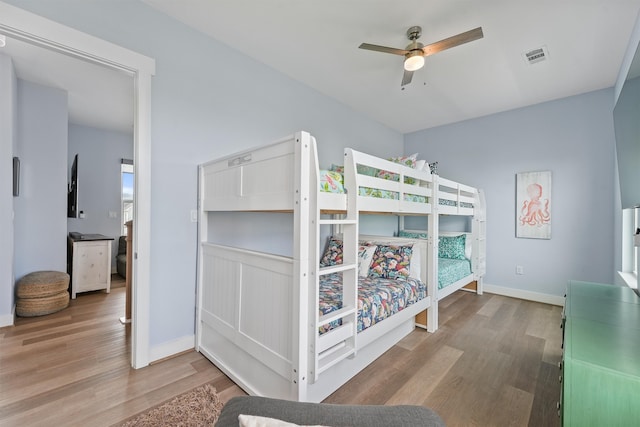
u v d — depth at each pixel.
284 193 1.53
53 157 3.40
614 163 3.27
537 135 3.81
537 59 2.74
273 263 1.61
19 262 3.19
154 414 1.54
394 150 4.92
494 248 4.13
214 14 2.20
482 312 3.32
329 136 3.66
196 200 2.38
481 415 1.62
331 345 1.58
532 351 2.36
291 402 0.90
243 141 2.71
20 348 2.29
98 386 1.81
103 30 1.91
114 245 5.03
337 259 3.04
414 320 2.84
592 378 0.91
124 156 5.19
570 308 1.50
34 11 1.67
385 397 1.76
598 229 3.38
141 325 2.05
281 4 2.09
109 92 3.51
